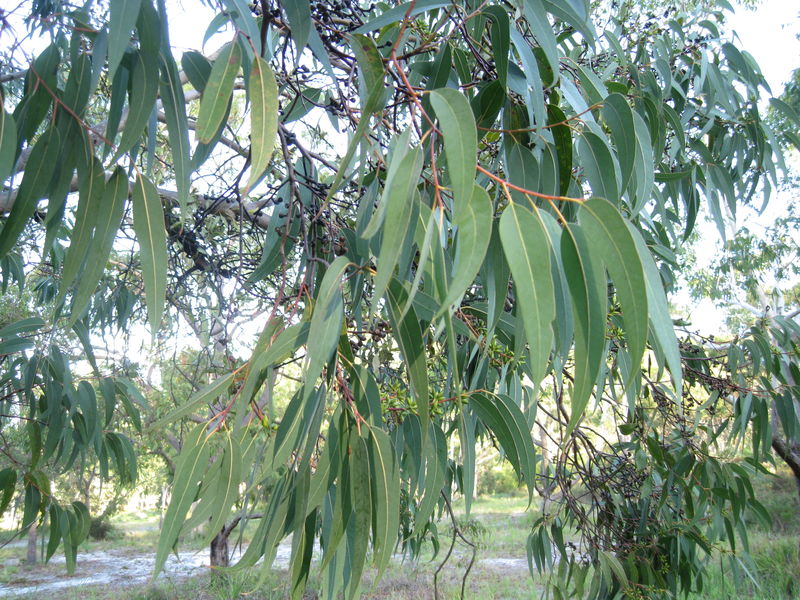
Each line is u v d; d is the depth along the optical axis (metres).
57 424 2.30
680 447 2.92
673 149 2.19
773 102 2.37
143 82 0.89
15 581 10.31
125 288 2.97
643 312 0.68
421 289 1.23
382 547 0.93
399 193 0.67
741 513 2.83
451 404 1.44
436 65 1.17
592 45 1.16
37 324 2.22
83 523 2.35
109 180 0.96
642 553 2.67
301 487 0.97
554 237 0.75
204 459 0.98
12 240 0.95
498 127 1.28
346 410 0.99
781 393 2.69
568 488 2.65
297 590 0.99
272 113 0.78
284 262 1.15
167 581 8.69
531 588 7.79
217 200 1.96
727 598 5.31
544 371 0.64
